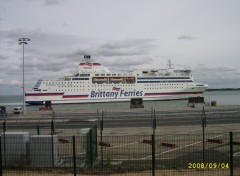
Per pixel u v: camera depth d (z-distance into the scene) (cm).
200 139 2503
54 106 10756
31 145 1673
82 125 3728
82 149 1998
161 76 12269
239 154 1906
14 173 1528
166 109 6322
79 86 11612
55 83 11469
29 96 11219
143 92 12069
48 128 3447
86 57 12106
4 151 1664
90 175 1495
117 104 11225
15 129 3419
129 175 1475
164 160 1791
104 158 1870
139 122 3941
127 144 2322
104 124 3772
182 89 12431
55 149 1684
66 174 1508
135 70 12181
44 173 1526
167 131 3069
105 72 11956
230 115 4616
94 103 11675
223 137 2600
